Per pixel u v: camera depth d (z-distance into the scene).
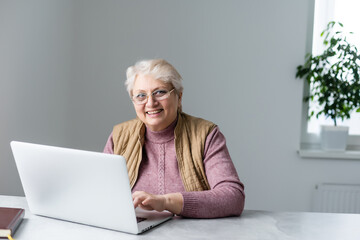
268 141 3.26
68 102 3.25
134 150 1.92
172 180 1.88
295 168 3.29
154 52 3.20
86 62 3.22
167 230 1.40
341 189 3.21
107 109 3.25
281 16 3.15
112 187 1.32
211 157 1.79
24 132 3.26
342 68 3.08
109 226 1.39
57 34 3.19
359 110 3.16
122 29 3.19
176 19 3.18
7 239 1.30
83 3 3.17
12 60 3.19
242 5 3.16
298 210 3.32
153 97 1.77
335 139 3.21
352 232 1.42
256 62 3.20
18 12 3.15
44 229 1.39
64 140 3.28
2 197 1.76
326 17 3.26
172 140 1.89
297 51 3.17
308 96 3.32
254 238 1.34
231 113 3.24
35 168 1.44
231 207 1.57
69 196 1.42
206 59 3.21
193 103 3.25
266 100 3.22
